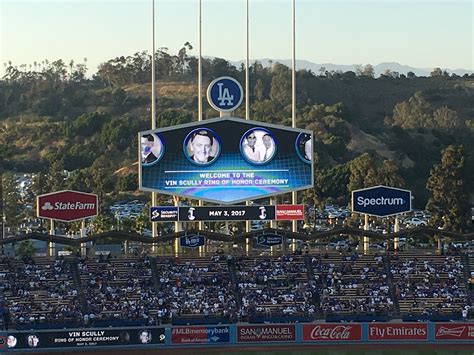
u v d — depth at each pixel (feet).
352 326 319.68
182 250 411.34
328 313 331.16
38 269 357.61
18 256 396.37
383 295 346.95
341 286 352.49
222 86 352.69
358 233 366.84
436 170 485.15
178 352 313.32
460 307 337.52
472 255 376.48
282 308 336.08
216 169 351.87
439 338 318.86
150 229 529.04
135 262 365.20
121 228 518.78
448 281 357.61
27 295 339.98
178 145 350.23
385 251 382.22
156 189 349.20
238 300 342.64
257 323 323.98
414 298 345.10
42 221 589.32
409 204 366.63
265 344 317.22
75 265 361.71
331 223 589.73
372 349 319.06
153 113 370.32
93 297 340.18
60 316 323.98
